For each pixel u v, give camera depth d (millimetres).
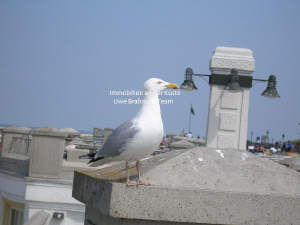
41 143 11344
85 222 4059
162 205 3127
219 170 3641
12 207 12367
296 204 3201
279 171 3736
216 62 11336
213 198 3162
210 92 11570
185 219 3141
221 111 11422
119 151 3719
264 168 3748
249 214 3174
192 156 3785
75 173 4215
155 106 3805
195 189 3158
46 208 11180
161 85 3844
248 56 11367
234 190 3336
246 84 11266
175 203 3135
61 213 11070
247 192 3205
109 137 3918
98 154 4039
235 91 11352
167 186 3197
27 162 12023
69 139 14859
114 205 3098
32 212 11164
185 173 3535
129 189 3115
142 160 4555
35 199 11125
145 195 3121
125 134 3662
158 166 3656
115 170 4324
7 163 12727
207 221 3148
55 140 11367
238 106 11391
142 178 3475
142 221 3287
